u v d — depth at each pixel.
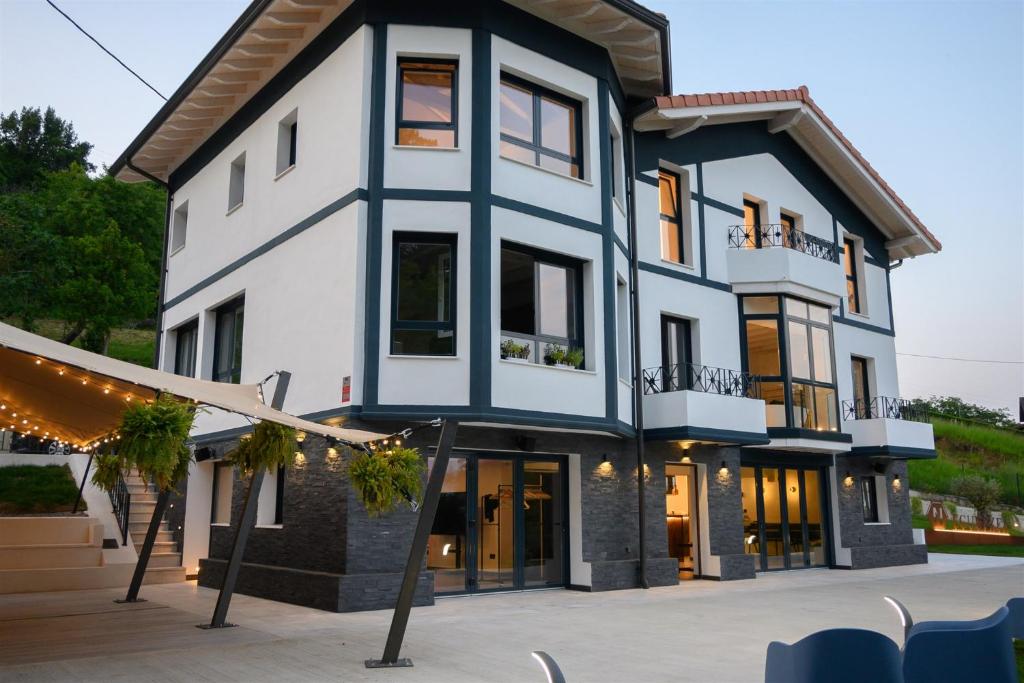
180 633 8.61
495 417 11.02
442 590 11.66
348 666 6.92
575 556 13.13
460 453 12.09
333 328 11.55
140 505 16.02
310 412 11.83
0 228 29.27
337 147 12.15
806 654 4.05
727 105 16.33
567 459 13.52
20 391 9.31
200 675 6.52
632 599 11.93
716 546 15.27
